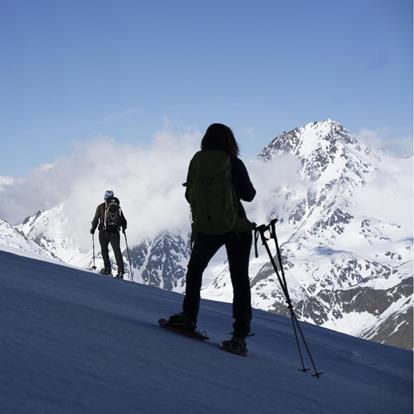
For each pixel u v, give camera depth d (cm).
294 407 508
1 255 1263
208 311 1195
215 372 554
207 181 720
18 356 401
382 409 624
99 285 1162
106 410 343
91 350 485
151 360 517
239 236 741
